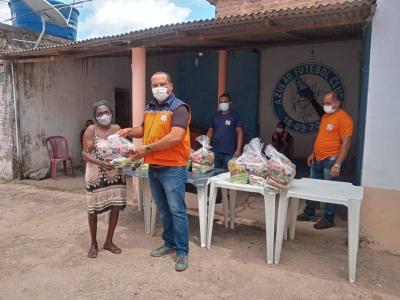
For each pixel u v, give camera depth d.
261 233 4.50
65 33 9.45
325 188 3.67
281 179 3.47
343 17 4.23
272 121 10.23
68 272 3.50
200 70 10.96
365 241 4.02
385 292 3.13
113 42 5.68
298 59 9.70
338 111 4.48
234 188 3.76
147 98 9.98
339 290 3.15
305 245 4.12
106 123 3.65
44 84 7.96
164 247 3.88
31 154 7.83
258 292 3.12
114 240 4.29
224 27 4.82
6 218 5.18
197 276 3.40
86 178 3.69
